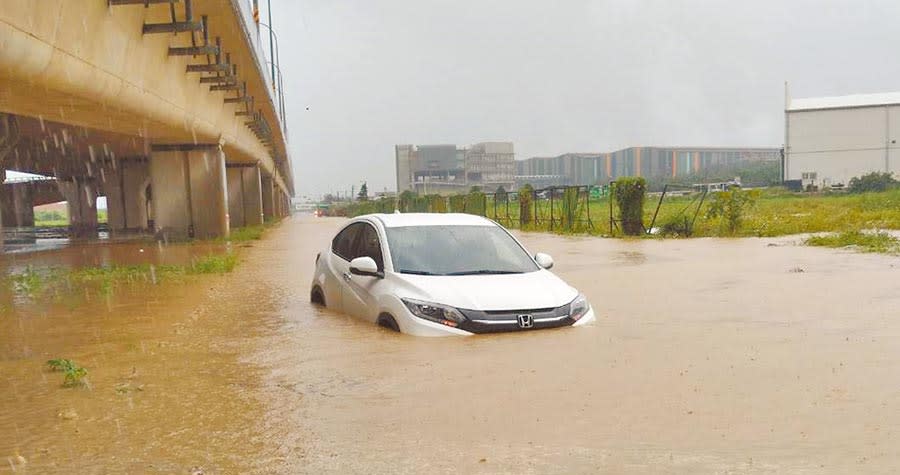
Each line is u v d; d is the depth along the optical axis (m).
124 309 10.12
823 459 3.60
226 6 17.38
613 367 5.65
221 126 28.88
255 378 5.71
